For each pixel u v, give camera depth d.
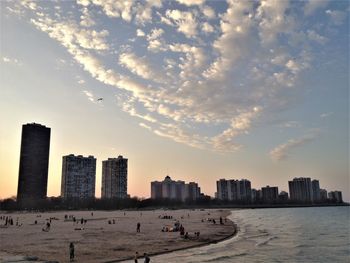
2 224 117.75
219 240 70.88
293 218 169.88
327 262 49.00
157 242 66.06
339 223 130.62
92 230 91.12
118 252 54.00
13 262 40.88
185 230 92.69
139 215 189.38
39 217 168.50
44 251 54.66
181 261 48.16
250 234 86.69
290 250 59.22
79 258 48.66
